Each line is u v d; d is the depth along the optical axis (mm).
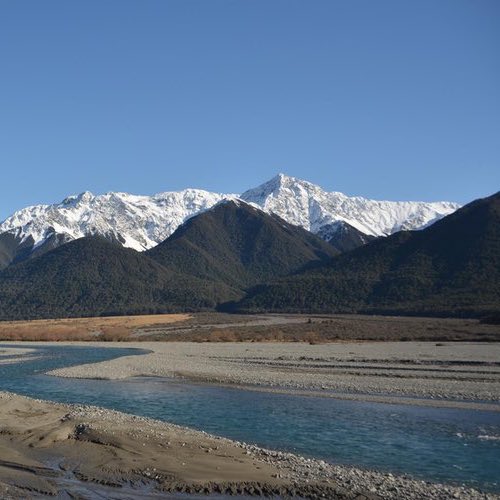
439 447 22844
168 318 170750
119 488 18234
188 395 37031
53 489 18156
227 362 56938
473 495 17234
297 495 17500
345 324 115562
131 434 23797
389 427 26609
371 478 18828
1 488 18266
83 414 28344
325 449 22750
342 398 35094
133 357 63812
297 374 46406
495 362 50312
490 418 28672
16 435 24062
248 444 23297
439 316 138500
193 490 17953
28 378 46875
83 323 157375
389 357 56812
